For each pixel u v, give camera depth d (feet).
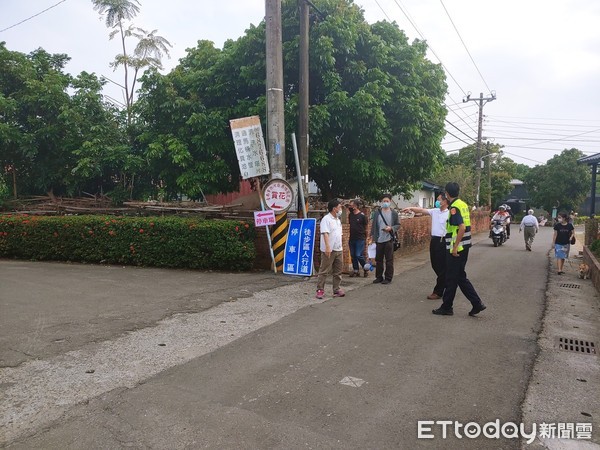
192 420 11.75
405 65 40.22
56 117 49.42
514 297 26.16
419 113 38.42
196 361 15.81
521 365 15.55
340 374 14.67
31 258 41.11
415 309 22.91
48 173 50.21
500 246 61.21
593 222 44.86
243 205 38.81
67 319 20.76
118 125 52.06
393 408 12.43
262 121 37.68
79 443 10.76
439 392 13.43
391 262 29.76
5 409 12.41
